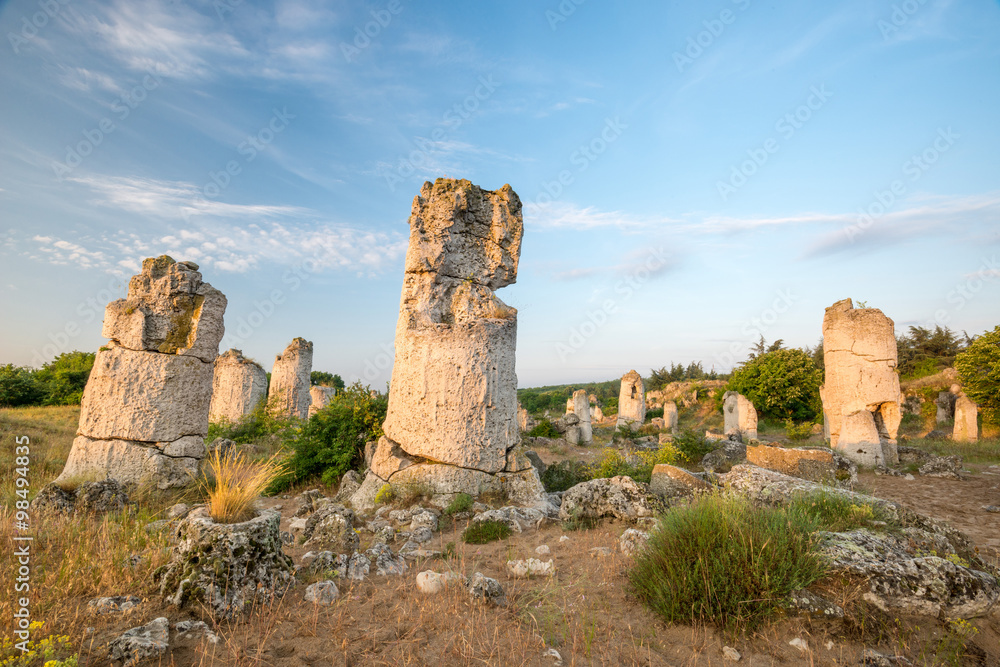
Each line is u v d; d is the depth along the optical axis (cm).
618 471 972
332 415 1174
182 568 409
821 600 390
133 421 927
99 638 340
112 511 750
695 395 4147
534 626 382
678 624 391
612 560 523
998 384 2277
